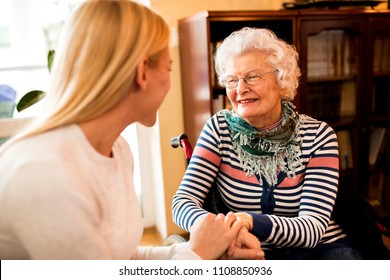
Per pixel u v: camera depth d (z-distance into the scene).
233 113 1.38
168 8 2.41
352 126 2.58
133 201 0.90
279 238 1.10
